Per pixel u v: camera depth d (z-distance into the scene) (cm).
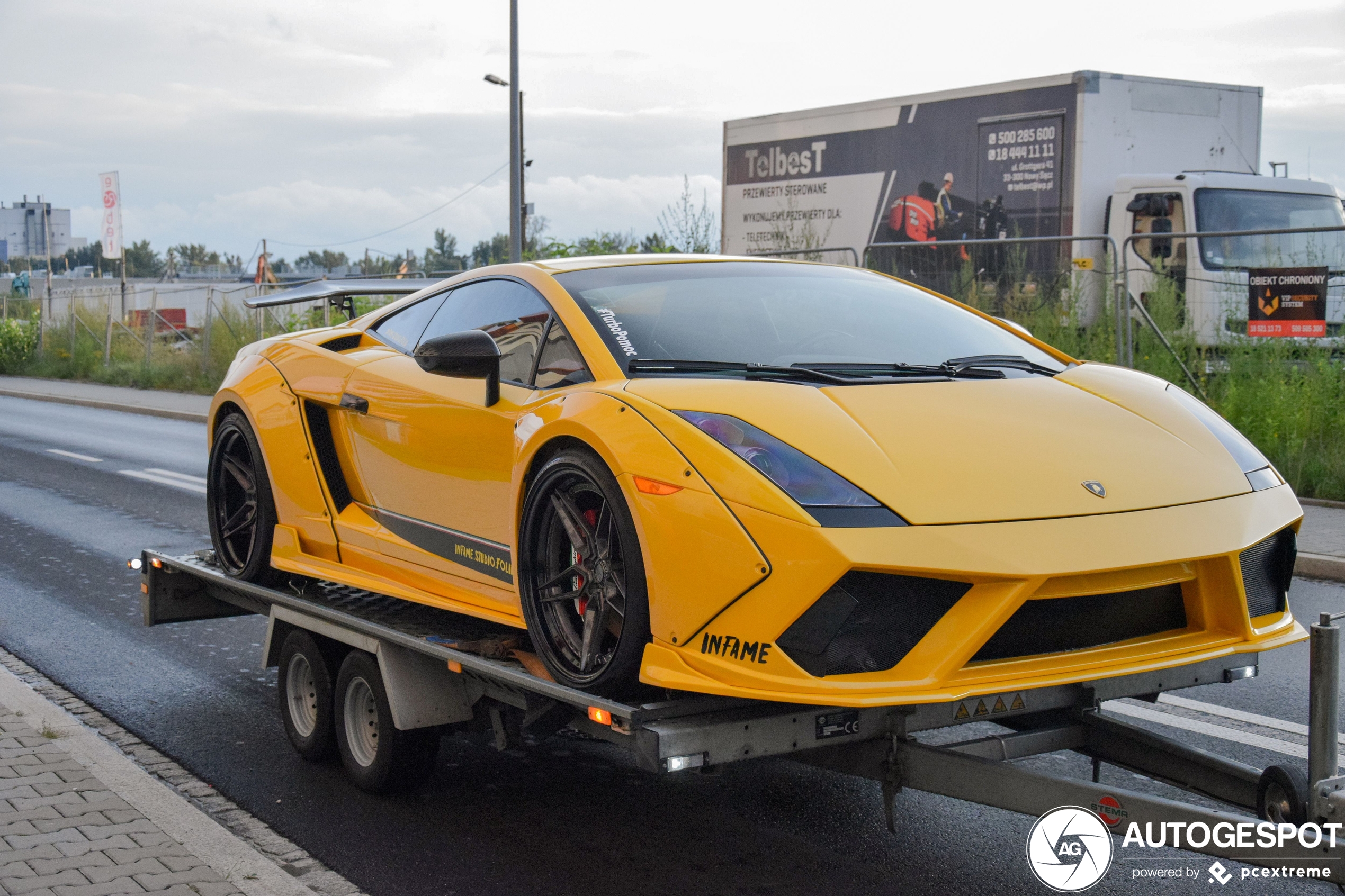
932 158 1612
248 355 550
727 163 1894
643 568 316
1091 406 359
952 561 285
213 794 439
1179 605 319
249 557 518
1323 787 275
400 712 404
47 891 335
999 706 304
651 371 364
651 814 415
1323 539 830
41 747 459
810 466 304
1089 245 1303
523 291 427
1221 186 1378
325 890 357
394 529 454
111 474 1314
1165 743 328
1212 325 1213
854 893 353
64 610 725
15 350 3347
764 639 291
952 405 343
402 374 455
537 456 363
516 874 368
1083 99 1450
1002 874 365
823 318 414
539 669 362
